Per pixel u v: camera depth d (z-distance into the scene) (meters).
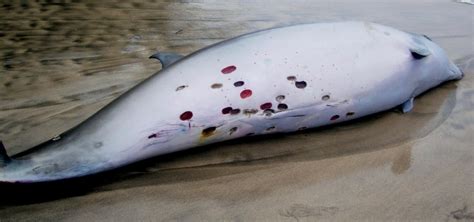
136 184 2.50
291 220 2.25
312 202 2.40
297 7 6.73
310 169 2.70
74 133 2.33
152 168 2.66
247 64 2.77
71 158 2.24
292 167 2.72
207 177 2.59
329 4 7.08
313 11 6.56
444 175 2.66
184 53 4.59
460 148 2.96
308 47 2.96
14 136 2.90
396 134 3.13
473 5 7.75
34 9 5.66
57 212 2.24
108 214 2.26
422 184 2.57
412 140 3.05
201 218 2.26
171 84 2.62
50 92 3.59
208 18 5.83
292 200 2.41
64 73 3.97
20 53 4.34
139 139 2.46
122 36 5.00
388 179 2.62
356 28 3.23
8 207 2.24
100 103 3.44
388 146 2.97
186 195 2.43
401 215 2.31
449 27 6.14
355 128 3.20
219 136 2.73
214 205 2.36
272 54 2.86
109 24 5.36
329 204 2.39
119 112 2.47
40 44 4.60
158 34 5.13
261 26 5.64
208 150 2.86
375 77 3.07
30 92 3.57
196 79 2.66
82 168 2.25
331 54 2.98
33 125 3.06
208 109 2.61
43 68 4.04
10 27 4.99
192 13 6.01
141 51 4.60
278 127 2.88
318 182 2.58
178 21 5.64
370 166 2.75
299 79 2.83
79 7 5.89
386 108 3.32
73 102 3.44
